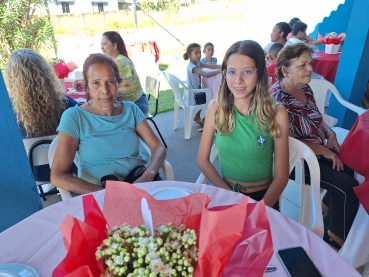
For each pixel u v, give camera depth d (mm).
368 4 2650
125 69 2799
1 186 1441
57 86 1854
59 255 865
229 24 12258
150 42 7656
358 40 2820
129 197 763
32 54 1752
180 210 706
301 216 1707
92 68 1521
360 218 1559
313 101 2002
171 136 3719
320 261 815
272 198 1419
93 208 634
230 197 1112
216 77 3873
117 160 1659
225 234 528
